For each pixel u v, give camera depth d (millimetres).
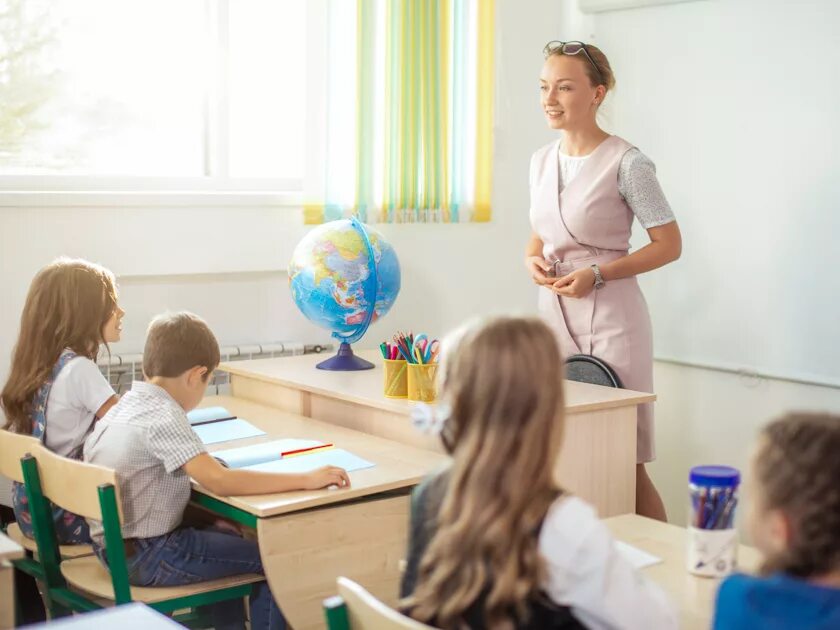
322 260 3053
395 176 3830
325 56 3633
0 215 3172
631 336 3094
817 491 1147
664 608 1353
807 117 3445
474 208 4051
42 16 3365
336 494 2191
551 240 3180
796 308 3518
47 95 3395
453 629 1342
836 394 3438
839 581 1156
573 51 3025
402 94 3801
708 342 3787
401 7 3762
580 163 3098
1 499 3232
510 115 4160
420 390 2637
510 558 1312
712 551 1620
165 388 2320
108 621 1369
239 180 3684
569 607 1350
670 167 3861
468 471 1349
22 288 3221
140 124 3562
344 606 1347
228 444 2641
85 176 3400
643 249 3029
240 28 3670
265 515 2104
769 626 1153
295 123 3818
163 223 3428
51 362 2572
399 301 3947
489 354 1356
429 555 1374
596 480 2570
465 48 3945
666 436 3955
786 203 3520
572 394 2650
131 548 2248
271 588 2133
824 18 3377
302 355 3436
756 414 3666
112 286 2676
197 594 2230
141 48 3539
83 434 2574
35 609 2602
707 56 3713
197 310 3555
